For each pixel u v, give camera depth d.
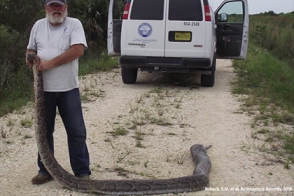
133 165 6.21
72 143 5.37
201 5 10.75
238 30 12.75
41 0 15.42
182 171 6.05
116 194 5.18
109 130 7.77
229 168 6.18
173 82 12.41
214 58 11.59
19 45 13.58
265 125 8.28
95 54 16.55
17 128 7.81
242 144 7.20
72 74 5.18
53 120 5.35
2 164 6.14
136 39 10.95
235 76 13.88
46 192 5.26
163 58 10.98
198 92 11.12
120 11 17.38
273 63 17.33
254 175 5.93
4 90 10.95
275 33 28.23
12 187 5.41
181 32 10.82
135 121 8.30
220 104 9.88
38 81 5.02
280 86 11.59
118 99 10.15
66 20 5.11
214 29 11.59
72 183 5.24
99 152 6.67
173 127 8.06
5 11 14.82
